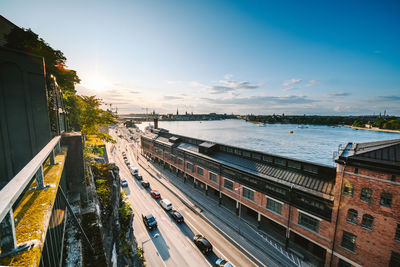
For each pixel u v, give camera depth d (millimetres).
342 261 17062
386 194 14438
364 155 15523
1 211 1390
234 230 24578
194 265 19281
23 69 6852
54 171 5422
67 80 17047
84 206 10250
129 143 89750
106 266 6754
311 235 18859
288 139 133625
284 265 19016
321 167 20641
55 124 9445
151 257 20219
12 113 6613
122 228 17250
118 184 19484
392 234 14242
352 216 16172
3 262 1941
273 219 22297
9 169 6496
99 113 20891
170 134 54562
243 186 26109
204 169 34469
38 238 2434
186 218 27688
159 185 40062
